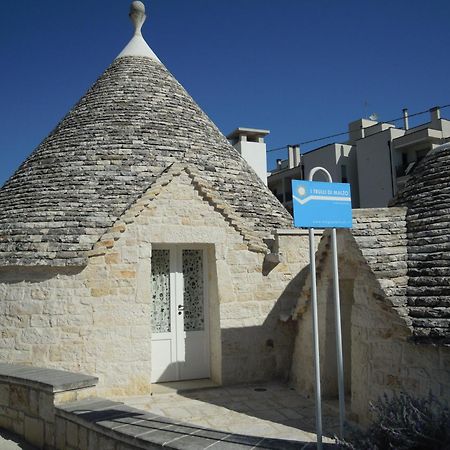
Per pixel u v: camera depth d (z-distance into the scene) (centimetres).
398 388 675
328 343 915
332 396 917
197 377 1070
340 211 569
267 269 1084
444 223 745
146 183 1123
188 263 1086
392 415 491
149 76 1418
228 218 1066
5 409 803
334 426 759
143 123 1260
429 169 862
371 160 3319
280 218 1256
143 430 581
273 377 1061
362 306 756
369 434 495
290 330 1077
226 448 513
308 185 551
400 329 668
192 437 552
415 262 729
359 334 763
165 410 855
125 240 993
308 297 955
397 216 812
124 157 1164
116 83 1373
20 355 957
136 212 1002
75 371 945
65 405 696
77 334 956
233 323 1040
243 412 839
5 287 992
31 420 746
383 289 694
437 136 3077
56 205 1055
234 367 1030
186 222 1034
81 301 965
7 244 998
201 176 1060
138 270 994
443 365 620
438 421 480
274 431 738
